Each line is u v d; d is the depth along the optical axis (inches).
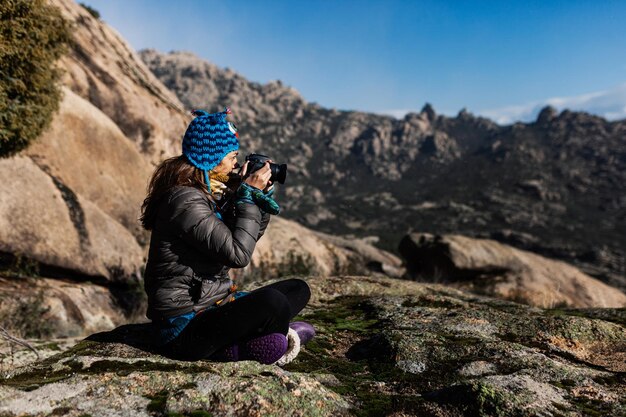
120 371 96.5
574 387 106.0
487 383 95.7
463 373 116.3
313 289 229.9
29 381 94.0
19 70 294.4
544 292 579.2
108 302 426.3
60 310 347.3
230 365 101.6
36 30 291.6
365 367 128.3
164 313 102.6
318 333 157.8
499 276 618.8
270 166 106.4
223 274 106.8
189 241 98.0
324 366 127.1
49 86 342.0
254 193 102.4
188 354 105.3
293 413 84.8
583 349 144.2
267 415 82.3
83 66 771.4
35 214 398.3
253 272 528.1
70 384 88.7
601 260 6707.7
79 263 417.7
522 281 599.2
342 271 661.9
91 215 462.9
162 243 100.0
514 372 115.0
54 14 318.7
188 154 101.3
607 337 150.0
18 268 377.4
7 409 77.1
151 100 888.3
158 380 90.9
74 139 538.6
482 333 150.5
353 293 232.7
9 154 346.6
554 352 138.5
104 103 765.3
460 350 130.6
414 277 666.2
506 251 638.5
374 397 100.8
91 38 907.4
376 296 214.4
